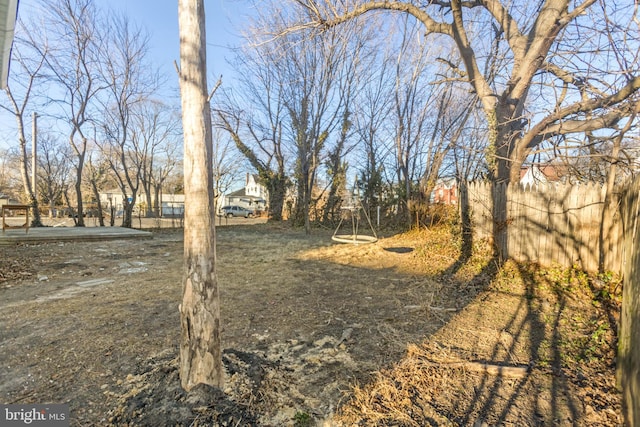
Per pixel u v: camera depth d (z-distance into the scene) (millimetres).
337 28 11273
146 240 9719
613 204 4441
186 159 1916
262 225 16422
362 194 14703
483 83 6305
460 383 2182
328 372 2312
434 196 13633
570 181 5355
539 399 2008
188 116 1882
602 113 4578
